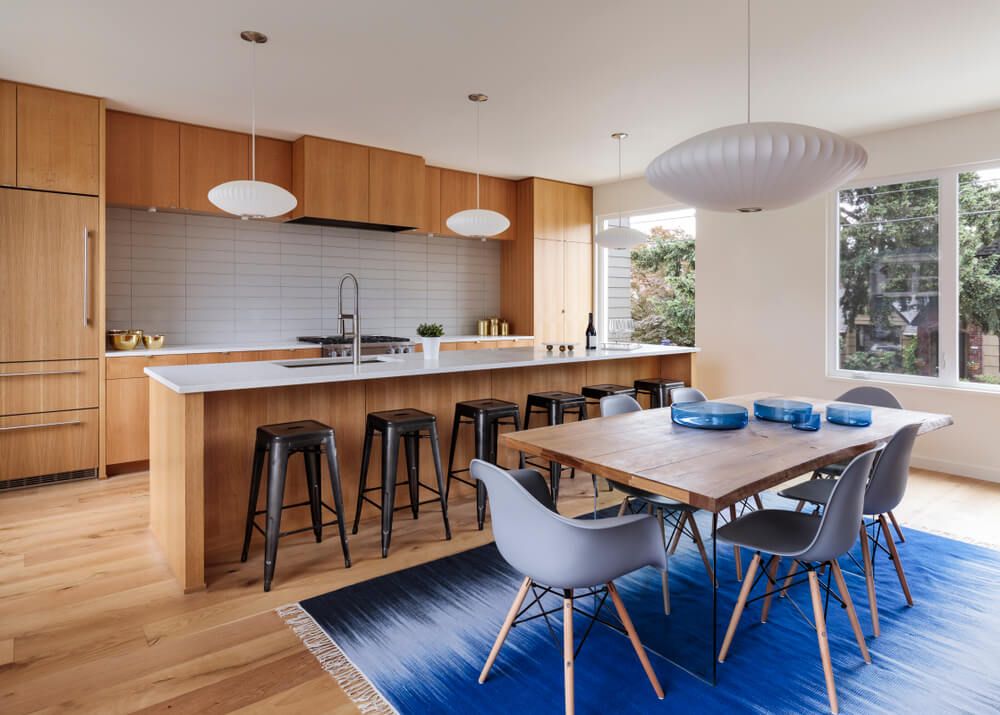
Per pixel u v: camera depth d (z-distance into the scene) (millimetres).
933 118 4410
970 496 3869
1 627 2268
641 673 2000
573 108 4309
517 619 2328
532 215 6480
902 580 2467
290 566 2814
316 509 3100
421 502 3479
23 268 3867
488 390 3979
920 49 3301
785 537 2047
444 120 4566
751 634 2236
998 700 1862
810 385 5145
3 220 3793
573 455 2113
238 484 3006
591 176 6449
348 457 3352
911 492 3959
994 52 3336
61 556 2910
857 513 1906
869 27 3047
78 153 4031
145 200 4488
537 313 6520
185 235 5027
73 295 4043
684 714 1795
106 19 3014
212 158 4762
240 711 1803
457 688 1916
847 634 2240
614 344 5316
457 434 3633
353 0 2826
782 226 5293
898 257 4691
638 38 3189
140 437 4328
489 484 1771
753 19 2979
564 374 4438
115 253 4719
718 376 5773
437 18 2994
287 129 4801
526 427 4133
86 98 4051
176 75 3725
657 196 6305
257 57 3463
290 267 5559
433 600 2486
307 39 3238
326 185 5062
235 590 2574
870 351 4859
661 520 2807
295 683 1941
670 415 2895
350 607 2430
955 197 4395
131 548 3010
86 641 2174
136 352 4270
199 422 2557
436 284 6508
